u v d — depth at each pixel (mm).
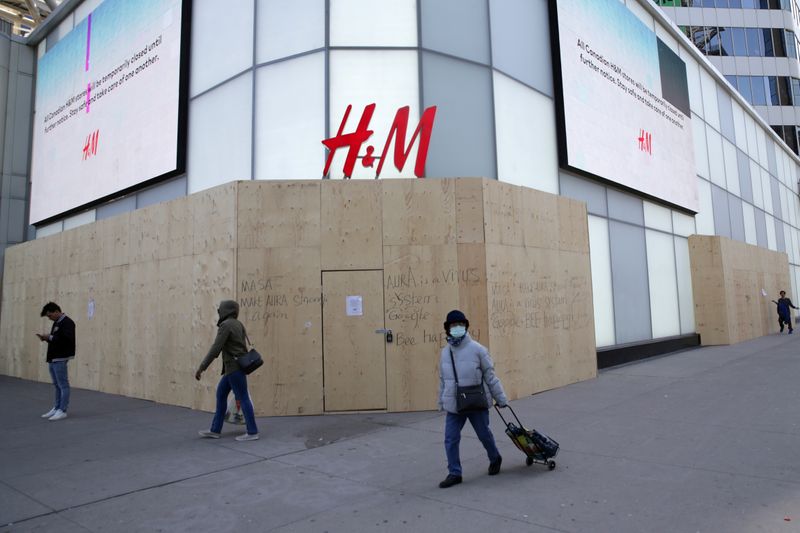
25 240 18516
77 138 16266
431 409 8852
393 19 10570
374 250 9078
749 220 25938
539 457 5500
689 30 42219
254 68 10836
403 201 9227
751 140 27781
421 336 8977
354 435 7305
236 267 8844
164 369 10148
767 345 18016
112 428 7996
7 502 4895
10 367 16016
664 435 6754
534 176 12172
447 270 9156
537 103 12602
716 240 19234
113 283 11891
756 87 41656
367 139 9922
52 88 17984
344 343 8875
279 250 8945
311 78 10398
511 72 11891
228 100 11375
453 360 5324
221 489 5172
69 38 17281
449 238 9227
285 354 8766
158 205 10680
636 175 16016
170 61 12742
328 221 9070
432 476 5434
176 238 10133
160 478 5539
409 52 10508
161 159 12688
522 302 10086
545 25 13234
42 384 13758
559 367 10867
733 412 7922
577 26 14031
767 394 9227
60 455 6496
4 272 17047
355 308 8938
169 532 4199
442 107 10594
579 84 13766
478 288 9211
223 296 9008
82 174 15812
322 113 10234
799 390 9477
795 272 33156
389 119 10258
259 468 5840
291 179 9852
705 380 11039
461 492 4926
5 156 18344
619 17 16234
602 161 14336
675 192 18453
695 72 21844
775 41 42344
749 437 6512
